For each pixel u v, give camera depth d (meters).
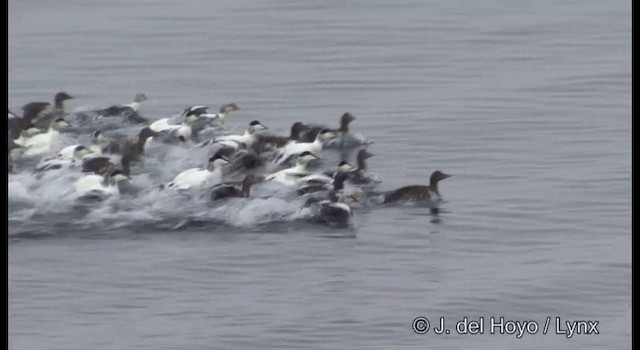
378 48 78.94
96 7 84.62
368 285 51.22
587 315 49.91
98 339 48.09
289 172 58.06
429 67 76.25
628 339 48.59
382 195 57.00
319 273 51.91
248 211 54.69
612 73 74.69
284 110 70.62
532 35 80.56
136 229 53.94
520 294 50.75
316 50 78.69
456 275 51.94
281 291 50.81
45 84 74.44
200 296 50.47
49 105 66.88
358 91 72.81
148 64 76.88
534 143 65.00
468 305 50.19
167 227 54.09
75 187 55.66
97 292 50.62
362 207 56.44
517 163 62.56
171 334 48.44
